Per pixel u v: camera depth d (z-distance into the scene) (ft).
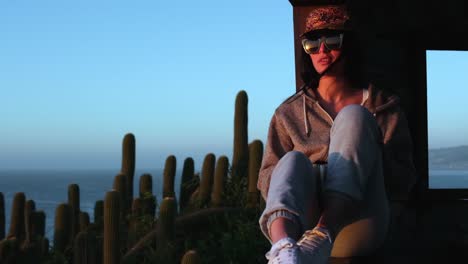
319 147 7.23
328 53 7.37
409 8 13.50
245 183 22.45
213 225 19.83
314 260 5.31
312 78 7.70
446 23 13.58
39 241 23.12
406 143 7.12
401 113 7.22
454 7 13.66
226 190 22.81
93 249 20.08
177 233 19.48
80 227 26.48
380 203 6.40
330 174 6.01
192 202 23.45
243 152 23.82
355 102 7.43
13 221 26.86
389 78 13.39
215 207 21.76
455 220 12.25
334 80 7.48
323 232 5.67
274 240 5.39
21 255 21.48
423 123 13.42
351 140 6.02
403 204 7.25
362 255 6.85
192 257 14.03
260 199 20.16
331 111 7.45
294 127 7.45
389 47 13.46
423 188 13.20
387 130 7.09
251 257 17.24
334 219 5.87
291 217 5.49
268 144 7.64
